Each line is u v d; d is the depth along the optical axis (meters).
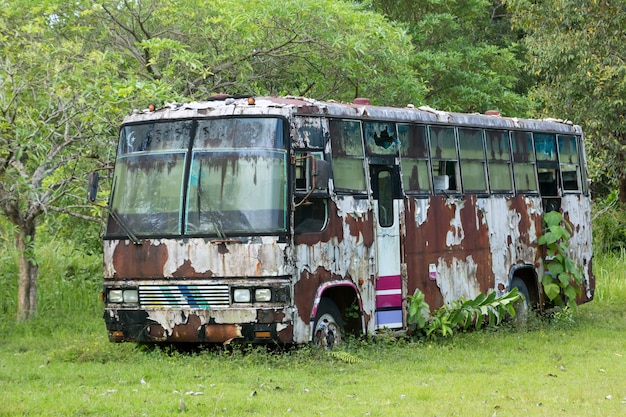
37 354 15.87
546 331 19.34
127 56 23.50
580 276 20.70
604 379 13.52
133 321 14.94
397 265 16.70
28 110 17.64
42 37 20.08
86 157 19.03
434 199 17.67
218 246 14.41
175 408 10.91
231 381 13.02
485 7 41.84
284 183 14.41
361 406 11.31
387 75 26.25
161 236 14.73
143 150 15.13
